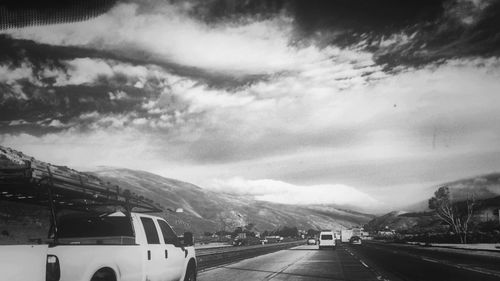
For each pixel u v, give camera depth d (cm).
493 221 10238
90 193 780
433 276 1830
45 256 586
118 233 877
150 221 966
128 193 880
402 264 2638
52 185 677
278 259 3350
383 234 18300
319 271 2133
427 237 9656
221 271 2170
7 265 535
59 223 862
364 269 2245
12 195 746
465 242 7519
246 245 8938
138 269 847
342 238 9525
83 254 706
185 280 1140
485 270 2144
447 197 8262
